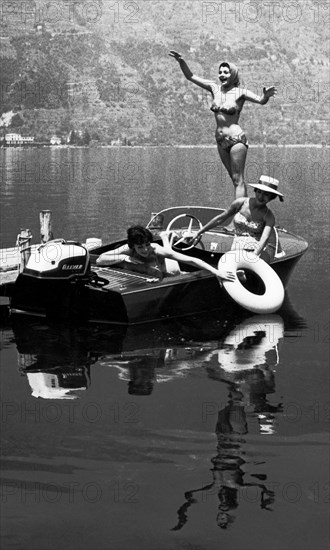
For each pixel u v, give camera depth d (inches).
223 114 442.6
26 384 277.7
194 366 300.2
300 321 373.4
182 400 261.0
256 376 287.0
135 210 978.1
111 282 364.8
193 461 212.2
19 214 897.5
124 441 225.3
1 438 227.0
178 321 370.0
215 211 471.8
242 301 378.9
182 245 435.5
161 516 183.9
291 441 225.9
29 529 177.9
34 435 229.5
